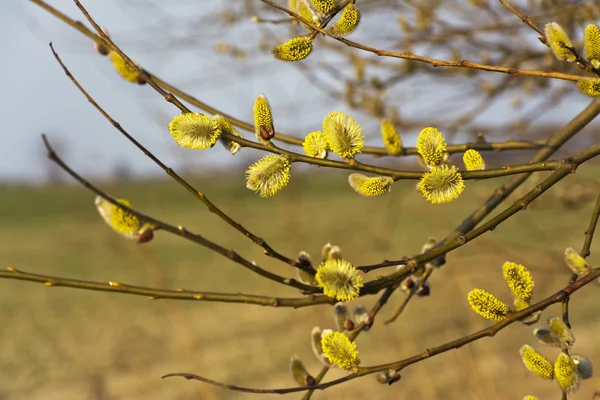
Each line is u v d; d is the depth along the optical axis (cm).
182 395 784
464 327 675
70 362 926
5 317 1243
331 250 186
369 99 368
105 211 171
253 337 985
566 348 167
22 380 882
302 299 181
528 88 362
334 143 160
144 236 171
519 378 574
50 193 3195
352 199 2158
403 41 354
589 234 190
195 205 2420
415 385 596
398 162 304
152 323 1125
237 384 822
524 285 169
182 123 155
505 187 227
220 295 178
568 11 308
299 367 206
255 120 161
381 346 810
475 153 168
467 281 515
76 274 1593
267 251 172
